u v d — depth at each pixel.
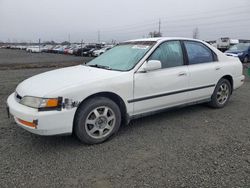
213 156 3.52
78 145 3.89
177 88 4.71
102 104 3.88
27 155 3.57
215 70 5.37
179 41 4.96
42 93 3.52
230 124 4.77
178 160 3.41
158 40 4.71
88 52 37.34
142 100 4.30
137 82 4.19
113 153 3.63
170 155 3.55
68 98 3.57
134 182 2.93
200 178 2.99
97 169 3.21
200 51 5.27
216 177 3.00
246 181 2.92
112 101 4.00
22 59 29.30
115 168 3.23
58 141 4.02
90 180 2.98
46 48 56.22
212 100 5.56
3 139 4.09
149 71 4.34
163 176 3.04
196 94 5.09
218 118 5.09
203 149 3.73
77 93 3.63
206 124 4.76
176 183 2.90
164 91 4.53
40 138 4.13
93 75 4.01
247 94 7.29
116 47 5.23
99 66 4.65
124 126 4.66
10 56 37.16
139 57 4.41
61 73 4.30
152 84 4.35
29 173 3.12
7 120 4.98
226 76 5.75
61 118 3.54
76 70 4.45
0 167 3.25
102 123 3.95
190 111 5.54
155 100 4.45
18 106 3.68
